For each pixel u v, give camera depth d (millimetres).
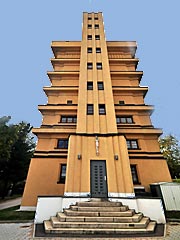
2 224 11000
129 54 28031
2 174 27500
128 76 25016
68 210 11000
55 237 8492
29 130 32594
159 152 18953
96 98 20312
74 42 27781
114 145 16234
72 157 15281
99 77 22594
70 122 21016
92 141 16438
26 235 8805
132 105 21969
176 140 35094
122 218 9914
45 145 19266
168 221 11406
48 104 21844
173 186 14055
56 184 16969
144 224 9578
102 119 18547
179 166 33344
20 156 29375
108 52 28078
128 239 8266
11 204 20469
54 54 27797
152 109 21562
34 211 14766
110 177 14352
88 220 9836
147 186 17094
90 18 31781
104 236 8625
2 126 22250
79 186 13852
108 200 12484
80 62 23969
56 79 24609
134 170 18250
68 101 22625
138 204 12047
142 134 19844
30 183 16891
